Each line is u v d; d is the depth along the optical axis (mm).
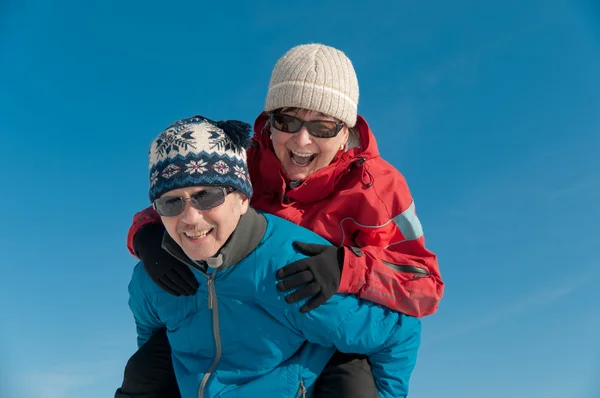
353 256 1138
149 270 1161
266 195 1396
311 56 1355
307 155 1362
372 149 1382
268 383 1096
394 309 1150
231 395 1085
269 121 1399
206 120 1077
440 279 1235
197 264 1089
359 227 1310
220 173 1005
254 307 1096
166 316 1167
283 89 1348
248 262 1084
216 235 1032
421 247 1314
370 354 1181
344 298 1114
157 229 1232
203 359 1133
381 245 1310
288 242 1116
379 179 1330
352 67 1410
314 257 1094
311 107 1319
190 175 986
